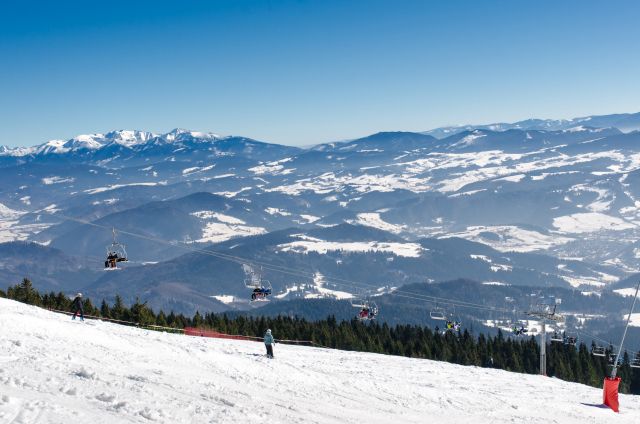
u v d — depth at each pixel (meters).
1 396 16.02
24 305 41.75
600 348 114.56
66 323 32.88
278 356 43.19
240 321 129.25
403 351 126.19
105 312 99.06
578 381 124.19
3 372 19.34
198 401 20.89
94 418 16.14
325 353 59.59
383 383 36.50
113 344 30.38
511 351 133.12
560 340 92.38
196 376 26.52
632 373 130.12
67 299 96.69
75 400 17.62
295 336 123.62
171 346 32.97
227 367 31.08
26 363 21.61
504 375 58.44
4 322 28.81
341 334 126.75
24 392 17.34
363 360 56.25
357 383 34.56
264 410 22.02
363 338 131.38
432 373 51.19
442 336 139.25
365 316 89.12
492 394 41.09
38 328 29.47
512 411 35.03
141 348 31.00
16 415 15.02
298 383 31.06
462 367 62.41
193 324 116.12
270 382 29.47
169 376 25.03
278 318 134.50
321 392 29.81
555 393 47.78
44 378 19.52
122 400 18.25
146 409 17.69
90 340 29.95
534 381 55.94
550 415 35.81
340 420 23.75
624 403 49.16
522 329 93.88
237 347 44.50
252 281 71.38
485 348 135.00
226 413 19.69
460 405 34.00
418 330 143.12
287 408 23.77
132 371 24.70
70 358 24.33
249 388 26.67
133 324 80.19
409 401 32.25
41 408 15.88
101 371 23.22
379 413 27.34
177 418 17.91
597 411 40.50
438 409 31.69
